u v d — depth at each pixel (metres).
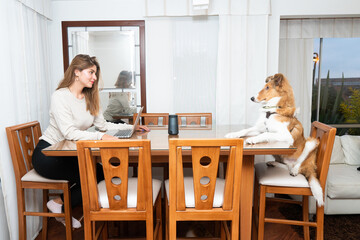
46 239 2.06
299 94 3.59
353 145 2.78
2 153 1.80
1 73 1.81
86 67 1.81
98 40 2.89
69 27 2.86
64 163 1.72
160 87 2.90
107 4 2.83
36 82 2.39
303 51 3.51
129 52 2.90
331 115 3.79
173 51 2.85
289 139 1.60
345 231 2.13
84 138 1.70
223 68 2.78
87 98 1.95
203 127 2.27
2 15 1.83
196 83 2.88
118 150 1.26
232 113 2.85
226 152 1.43
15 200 1.92
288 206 2.64
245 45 2.76
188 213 1.32
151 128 2.24
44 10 2.58
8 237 1.95
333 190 2.23
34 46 2.38
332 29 3.36
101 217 1.35
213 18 2.81
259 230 1.75
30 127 2.02
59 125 1.73
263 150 1.44
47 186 1.78
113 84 2.94
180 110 2.92
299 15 2.80
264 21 2.74
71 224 1.80
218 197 1.41
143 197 1.33
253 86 2.82
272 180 1.72
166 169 2.25
